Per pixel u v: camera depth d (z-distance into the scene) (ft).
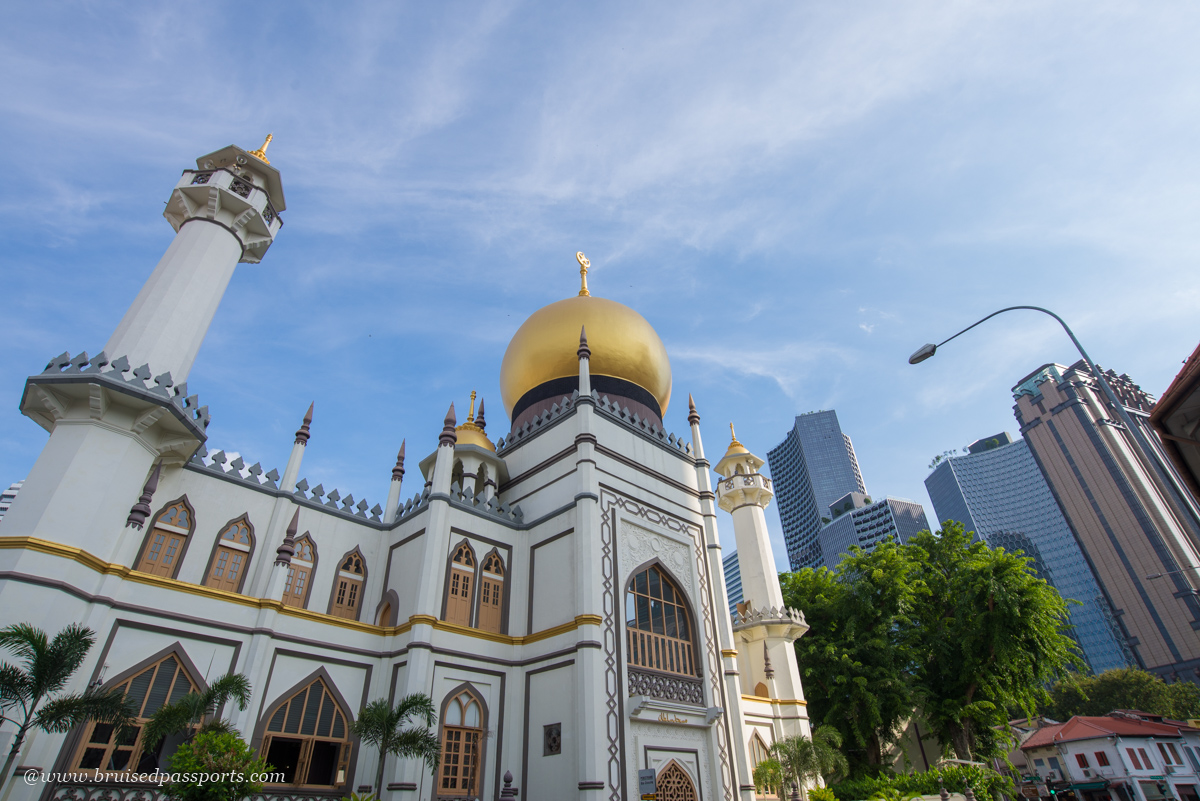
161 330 59.36
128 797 45.93
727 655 79.82
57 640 37.50
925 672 114.01
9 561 44.19
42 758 43.27
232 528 63.36
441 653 63.31
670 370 105.81
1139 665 342.44
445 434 73.26
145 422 53.47
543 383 96.48
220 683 44.93
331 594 68.74
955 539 124.67
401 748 50.49
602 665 64.75
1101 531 365.61
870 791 88.99
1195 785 148.66
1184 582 332.80
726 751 74.18
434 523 68.74
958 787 87.15
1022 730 210.79
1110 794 146.30
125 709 38.81
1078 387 386.11
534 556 76.18
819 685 111.86
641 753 64.49
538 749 63.87
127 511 52.80
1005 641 104.78
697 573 83.82
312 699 59.67
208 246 65.92
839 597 117.19
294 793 55.31
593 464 75.82
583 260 116.88
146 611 52.06
